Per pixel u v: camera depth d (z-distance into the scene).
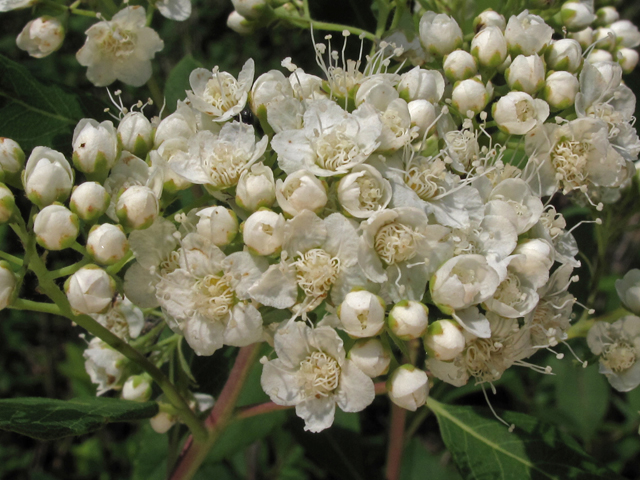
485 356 0.07
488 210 0.06
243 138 0.07
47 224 0.06
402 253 0.06
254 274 0.06
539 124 0.07
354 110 0.07
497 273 0.06
